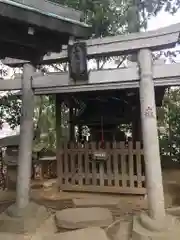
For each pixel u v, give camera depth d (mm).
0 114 9305
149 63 4027
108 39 4137
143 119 4055
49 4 3139
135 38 4020
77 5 8109
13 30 3213
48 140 10992
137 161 5953
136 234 3838
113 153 6113
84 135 8617
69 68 4355
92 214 4625
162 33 3883
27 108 4656
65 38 3484
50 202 5691
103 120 6754
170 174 8141
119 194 6055
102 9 8258
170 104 10742
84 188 6254
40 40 3494
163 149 10484
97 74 4293
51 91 4613
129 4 8656
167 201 5480
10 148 6738
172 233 3750
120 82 4227
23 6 2805
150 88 4023
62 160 6516
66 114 9555
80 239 3984
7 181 6801
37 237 4105
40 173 7395
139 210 5113
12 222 4301
